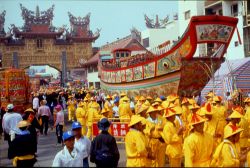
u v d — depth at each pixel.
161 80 29.25
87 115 19.45
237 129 8.32
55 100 32.62
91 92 42.75
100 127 9.92
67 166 8.92
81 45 76.00
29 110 15.20
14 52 71.19
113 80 41.97
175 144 10.09
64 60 74.62
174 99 16.38
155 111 11.12
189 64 25.58
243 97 23.92
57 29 74.00
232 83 26.25
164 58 28.22
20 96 28.34
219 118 13.16
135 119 8.79
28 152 9.46
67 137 8.95
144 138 8.91
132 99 35.56
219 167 8.23
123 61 38.97
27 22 72.00
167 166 11.66
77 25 75.50
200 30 23.62
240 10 39.22
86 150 10.01
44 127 24.45
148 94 31.62
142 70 32.59
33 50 72.69
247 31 36.28
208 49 34.28
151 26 58.78
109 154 9.60
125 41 58.12
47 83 86.38
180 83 26.81
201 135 8.14
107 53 58.59
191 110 13.12
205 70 26.09
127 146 8.80
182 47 25.45
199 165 8.09
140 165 8.64
